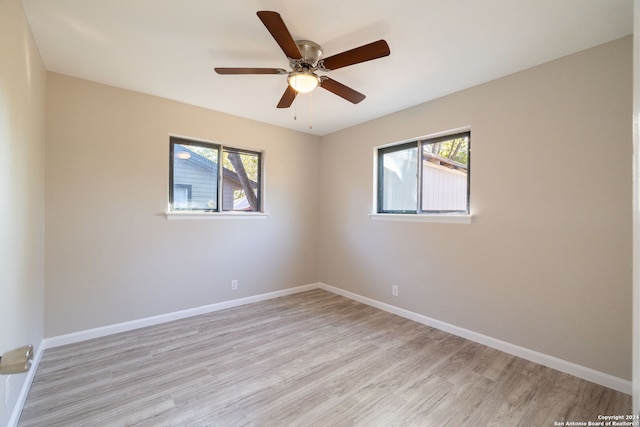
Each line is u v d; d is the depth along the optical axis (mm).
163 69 2357
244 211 3625
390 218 3311
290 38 1591
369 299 3564
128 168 2748
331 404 1743
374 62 2184
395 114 3262
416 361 2234
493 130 2455
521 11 1637
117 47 2045
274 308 3428
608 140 1910
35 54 1983
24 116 1712
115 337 2605
